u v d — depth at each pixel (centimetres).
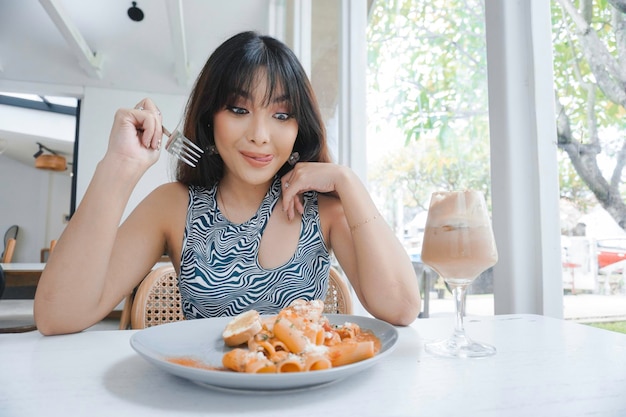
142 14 384
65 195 866
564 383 47
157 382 46
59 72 441
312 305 62
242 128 84
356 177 90
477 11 117
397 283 78
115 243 86
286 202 93
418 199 152
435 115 141
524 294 92
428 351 59
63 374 49
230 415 38
